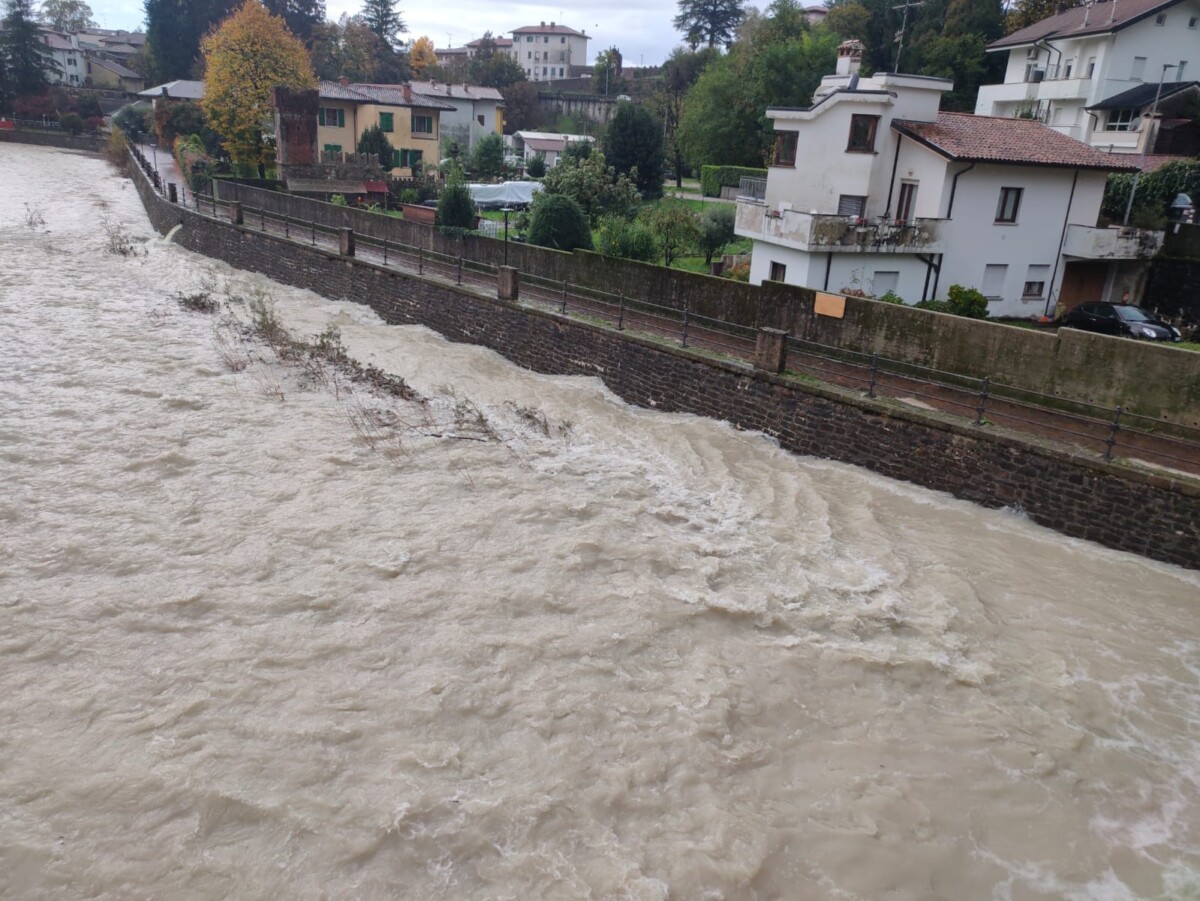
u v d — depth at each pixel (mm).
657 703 9953
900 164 26828
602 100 99875
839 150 27188
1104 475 13758
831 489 16016
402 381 20719
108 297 27391
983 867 8125
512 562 12609
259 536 13000
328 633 10852
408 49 121938
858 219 25375
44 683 9812
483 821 8234
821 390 17219
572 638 10992
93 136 86375
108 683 9859
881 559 13438
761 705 10062
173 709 9477
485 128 78062
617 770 8938
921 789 9008
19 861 7598
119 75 110500
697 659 10773
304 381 20031
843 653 11055
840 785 9000
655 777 8891
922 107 27281
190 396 18469
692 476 16344
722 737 9508
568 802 8516
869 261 25125
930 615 11992
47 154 77938
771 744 9508
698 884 7711
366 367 22125
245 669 10164
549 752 9125
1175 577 12984
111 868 7602
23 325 23031
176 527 13164
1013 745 9664
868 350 18938
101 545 12539
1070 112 44906
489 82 107000
